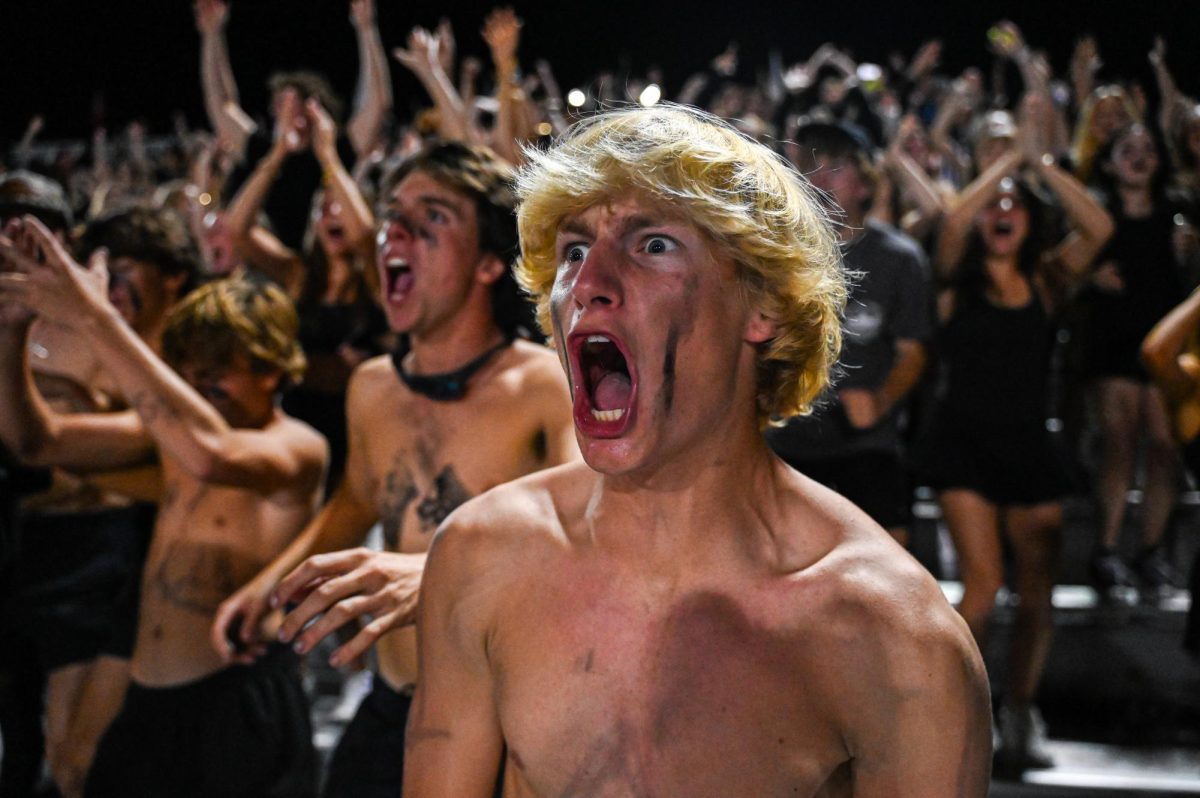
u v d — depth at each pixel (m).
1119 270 4.15
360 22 4.44
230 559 2.32
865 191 3.19
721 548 0.96
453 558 1.03
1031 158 3.76
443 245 1.91
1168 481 4.12
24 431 2.21
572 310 0.94
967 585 3.40
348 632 3.44
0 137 9.92
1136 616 3.99
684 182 0.94
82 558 3.10
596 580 0.98
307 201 4.38
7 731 3.20
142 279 2.86
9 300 2.04
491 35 3.73
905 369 3.20
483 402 1.91
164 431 2.03
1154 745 3.64
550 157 0.99
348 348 3.76
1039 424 3.50
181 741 2.27
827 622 0.93
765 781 0.94
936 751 0.91
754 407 1.00
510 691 0.99
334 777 1.94
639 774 0.94
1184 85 9.66
